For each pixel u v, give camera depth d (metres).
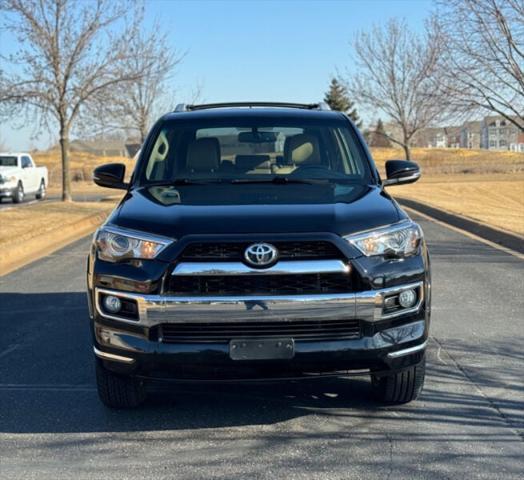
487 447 4.18
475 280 9.25
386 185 5.54
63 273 10.53
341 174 5.57
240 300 4.04
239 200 4.70
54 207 21.39
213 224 4.21
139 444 4.31
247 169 5.61
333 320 4.13
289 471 3.90
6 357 6.20
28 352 6.35
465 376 5.46
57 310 8.05
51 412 4.86
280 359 4.11
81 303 8.40
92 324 4.40
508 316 7.34
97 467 4.00
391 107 36.88
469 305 7.85
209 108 6.47
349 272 4.12
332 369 4.23
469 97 18.75
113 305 4.27
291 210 4.41
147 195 4.98
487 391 5.12
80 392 5.27
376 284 4.15
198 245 4.10
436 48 22.23
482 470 3.87
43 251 13.18
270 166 5.66
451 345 6.30
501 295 8.34
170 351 4.12
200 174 5.55
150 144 5.82
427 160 66.50
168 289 4.12
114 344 4.24
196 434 4.46
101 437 4.43
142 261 4.18
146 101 30.08
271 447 4.24
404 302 4.29
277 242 4.08
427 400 4.96
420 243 4.45
